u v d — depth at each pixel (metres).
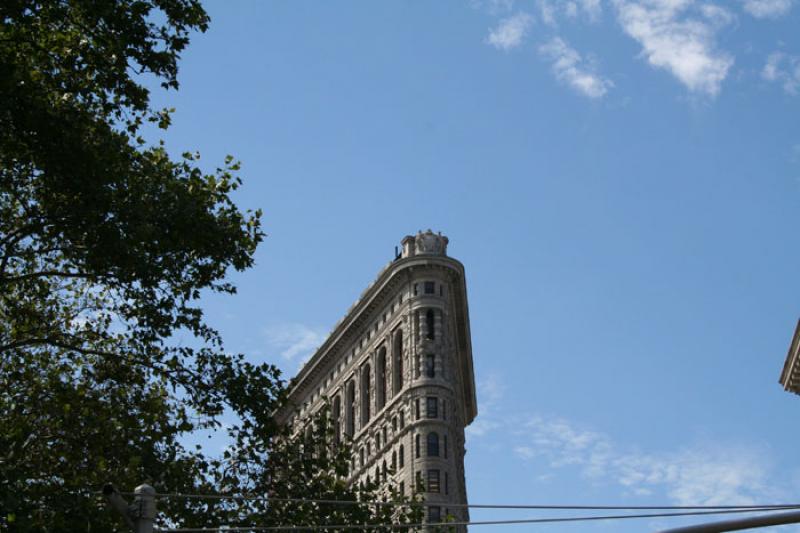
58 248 39.97
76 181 36.84
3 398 40.31
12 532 32.22
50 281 43.91
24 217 39.75
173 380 42.03
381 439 138.88
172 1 37.59
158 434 41.84
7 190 39.41
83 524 34.94
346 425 151.50
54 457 39.34
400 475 130.25
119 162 39.75
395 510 51.25
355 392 151.12
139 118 40.41
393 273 142.00
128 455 40.91
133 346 43.66
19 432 37.97
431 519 124.12
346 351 156.88
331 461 49.44
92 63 38.06
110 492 27.70
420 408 131.75
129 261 38.34
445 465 128.50
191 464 43.38
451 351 140.00
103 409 41.03
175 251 40.59
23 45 38.47
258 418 43.41
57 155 36.66
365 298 150.50
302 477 47.78
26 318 42.66
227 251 41.62
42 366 42.28
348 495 48.41
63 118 36.75
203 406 42.59
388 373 141.62
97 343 43.81
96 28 37.94
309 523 44.97
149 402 42.28
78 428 40.31
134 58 37.69
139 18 37.34
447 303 140.50
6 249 39.16
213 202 43.88
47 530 34.47
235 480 45.22
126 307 42.38
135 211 38.31
